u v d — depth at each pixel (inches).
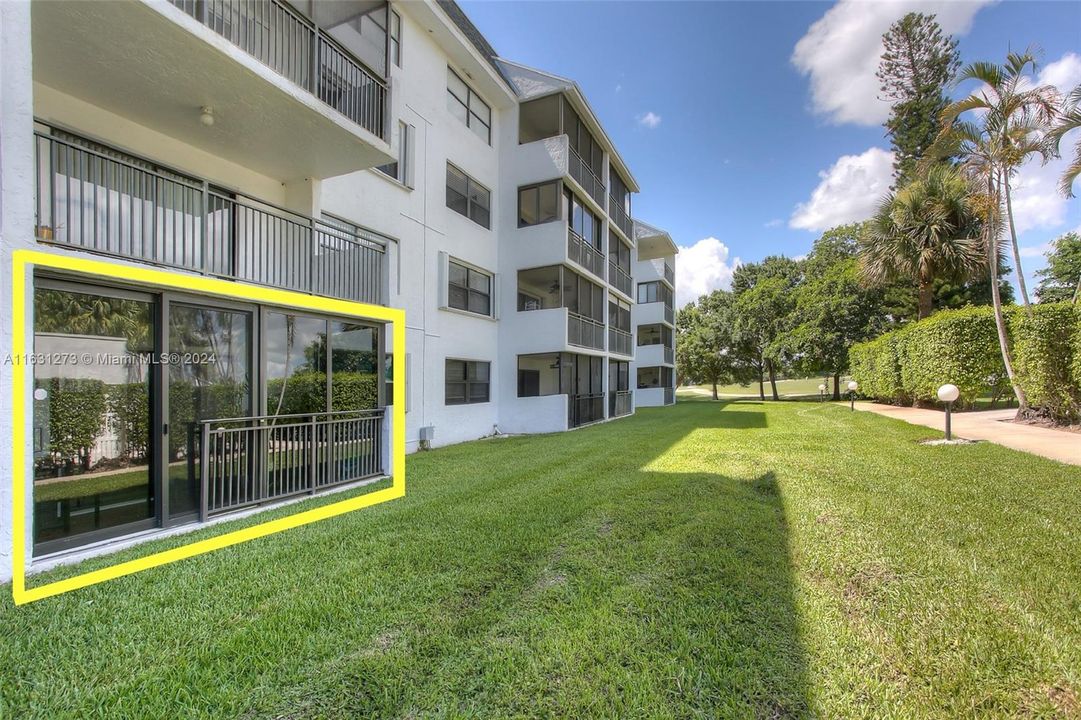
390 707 81.0
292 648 98.4
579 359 592.1
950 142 426.6
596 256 643.5
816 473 243.8
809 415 622.2
